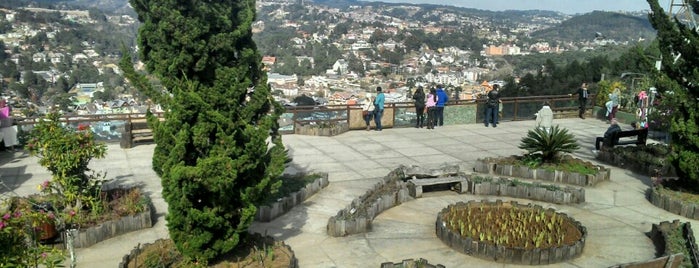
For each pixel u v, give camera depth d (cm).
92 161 1277
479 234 828
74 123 1416
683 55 1048
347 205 1011
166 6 674
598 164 1349
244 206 682
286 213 961
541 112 1434
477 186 1079
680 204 981
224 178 622
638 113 1866
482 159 1284
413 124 1852
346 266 755
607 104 1978
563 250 770
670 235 816
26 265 493
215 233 668
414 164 1334
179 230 655
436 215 962
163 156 662
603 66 2691
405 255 792
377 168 1288
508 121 1966
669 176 1205
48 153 831
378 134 1697
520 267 753
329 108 1708
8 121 1348
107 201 911
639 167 1268
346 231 862
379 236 862
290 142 1548
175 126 641
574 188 1068
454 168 1135
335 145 1526
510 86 2467
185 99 634
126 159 1302
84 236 791
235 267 686
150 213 877
